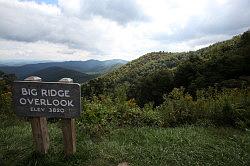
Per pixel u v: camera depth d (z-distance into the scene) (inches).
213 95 489.1
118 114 366.6
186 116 394.0
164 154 246.1
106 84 1636.3
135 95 2466.8
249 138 295.6
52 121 410.6
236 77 1690.5
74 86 225.6
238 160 237.9
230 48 2628.0
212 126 361.1
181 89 472.7
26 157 231.0
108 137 297.6
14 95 229.5
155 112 398.0
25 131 307.9
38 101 228.4
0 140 272.2
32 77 233.6
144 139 289.0
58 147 254.1
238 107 386.6
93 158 237.3
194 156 245.4
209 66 1946.4
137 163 229.9
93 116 310.3
